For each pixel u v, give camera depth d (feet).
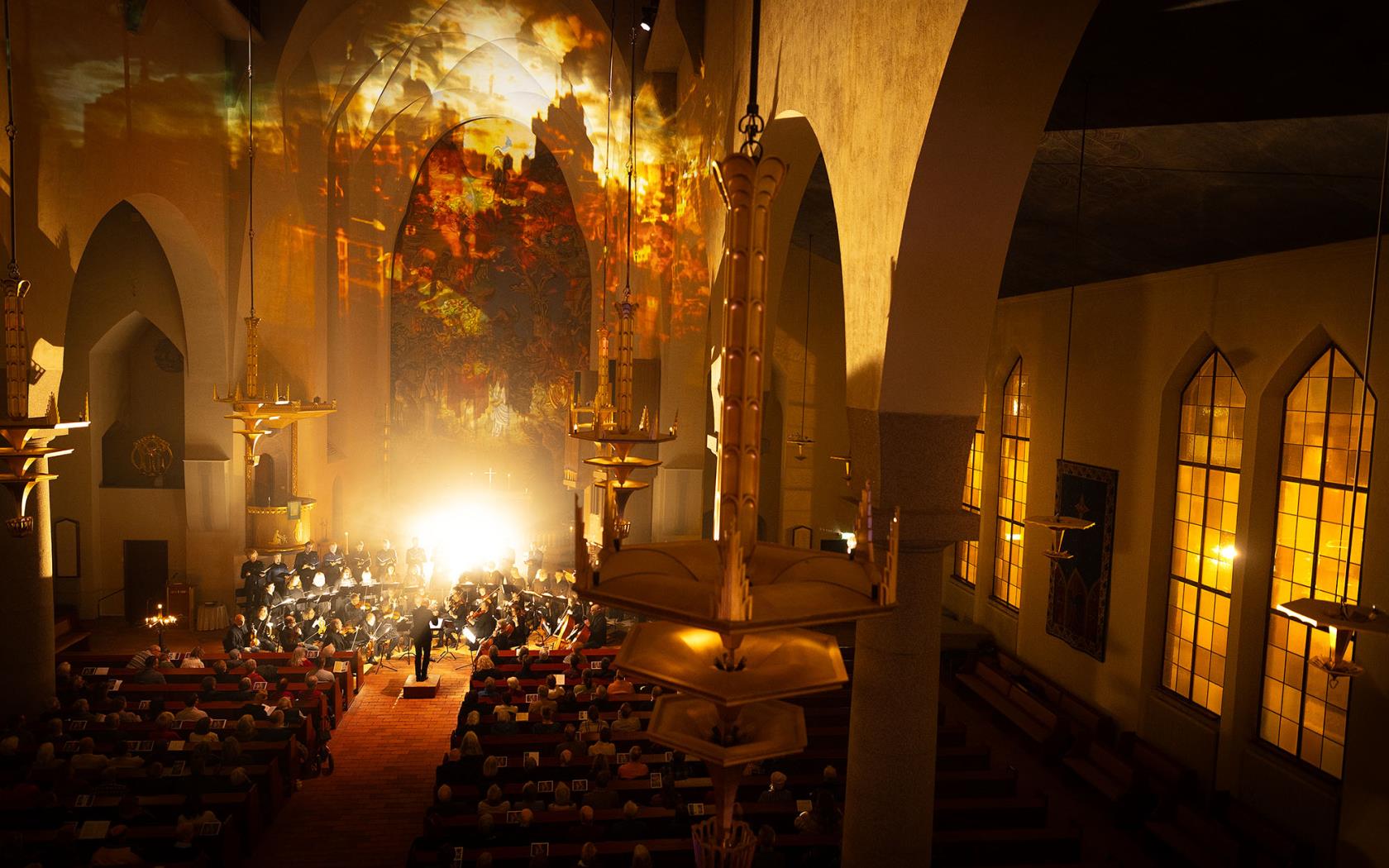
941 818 38.09
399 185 73.26
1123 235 45.14
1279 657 43.55
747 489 10.91
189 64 56.18
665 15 58.23
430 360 75.66
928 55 21.76
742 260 10.85
